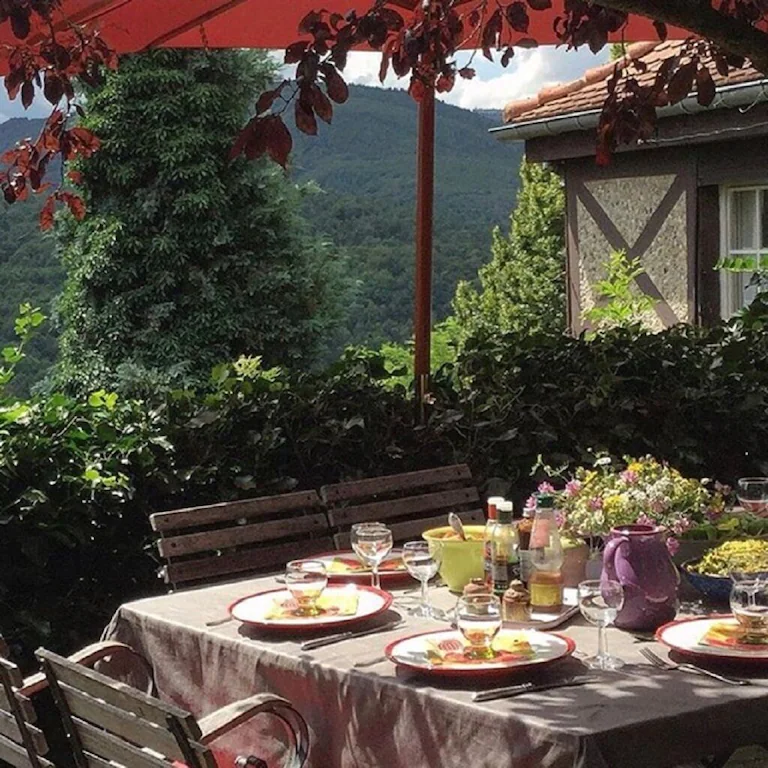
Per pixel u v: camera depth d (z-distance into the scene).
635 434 5.94
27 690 3.34
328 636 3.19
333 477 5.33
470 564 3.54
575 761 2.38
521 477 5.74
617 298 9.82
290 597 3.49
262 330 16.70
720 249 9.93
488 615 2.86
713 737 2.52
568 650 2.86
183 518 4.13
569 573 3.54
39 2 3.03
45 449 4.62
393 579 3.74
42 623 4.63
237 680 3.18
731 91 8.52
